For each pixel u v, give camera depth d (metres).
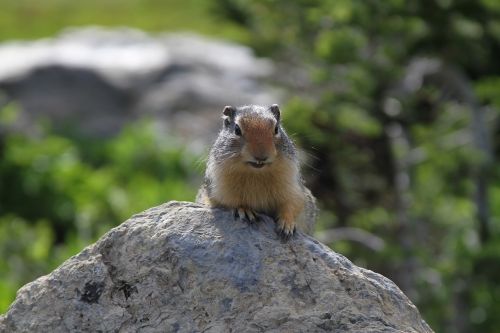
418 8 21.55
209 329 10.14
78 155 34.47
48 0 62.25
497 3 21.50
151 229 10.72
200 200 13.06
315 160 23.25
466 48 22.34
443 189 24.56
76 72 39.31
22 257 23.44
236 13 24.56
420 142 24.17
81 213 27.59
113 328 10.43
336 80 22.50
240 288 10.24
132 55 42.00
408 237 23.56
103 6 61.16
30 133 35.19
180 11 59.28
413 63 24.05
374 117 23.17
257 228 10.80
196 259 10.39
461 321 22.78
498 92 24.72
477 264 22.48
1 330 10.75
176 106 38.22
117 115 38.47
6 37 53.12
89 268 10.71
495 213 25.84
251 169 11.45
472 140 23.62
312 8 22.59
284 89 25.44
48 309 10.66
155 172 32.84
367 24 21.75
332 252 10.77
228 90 38.97
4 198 30.31
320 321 10.12
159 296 10.39
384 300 10.45
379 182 24.19
